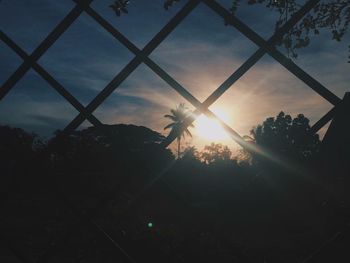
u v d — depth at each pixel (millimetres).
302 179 1839
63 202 2215
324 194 1822
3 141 2211
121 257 2283
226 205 1975
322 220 1815
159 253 4398
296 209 1807
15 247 2430
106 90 2182
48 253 2322
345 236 1806
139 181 2078
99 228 2260
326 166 1860
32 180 2225
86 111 2164
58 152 2170
